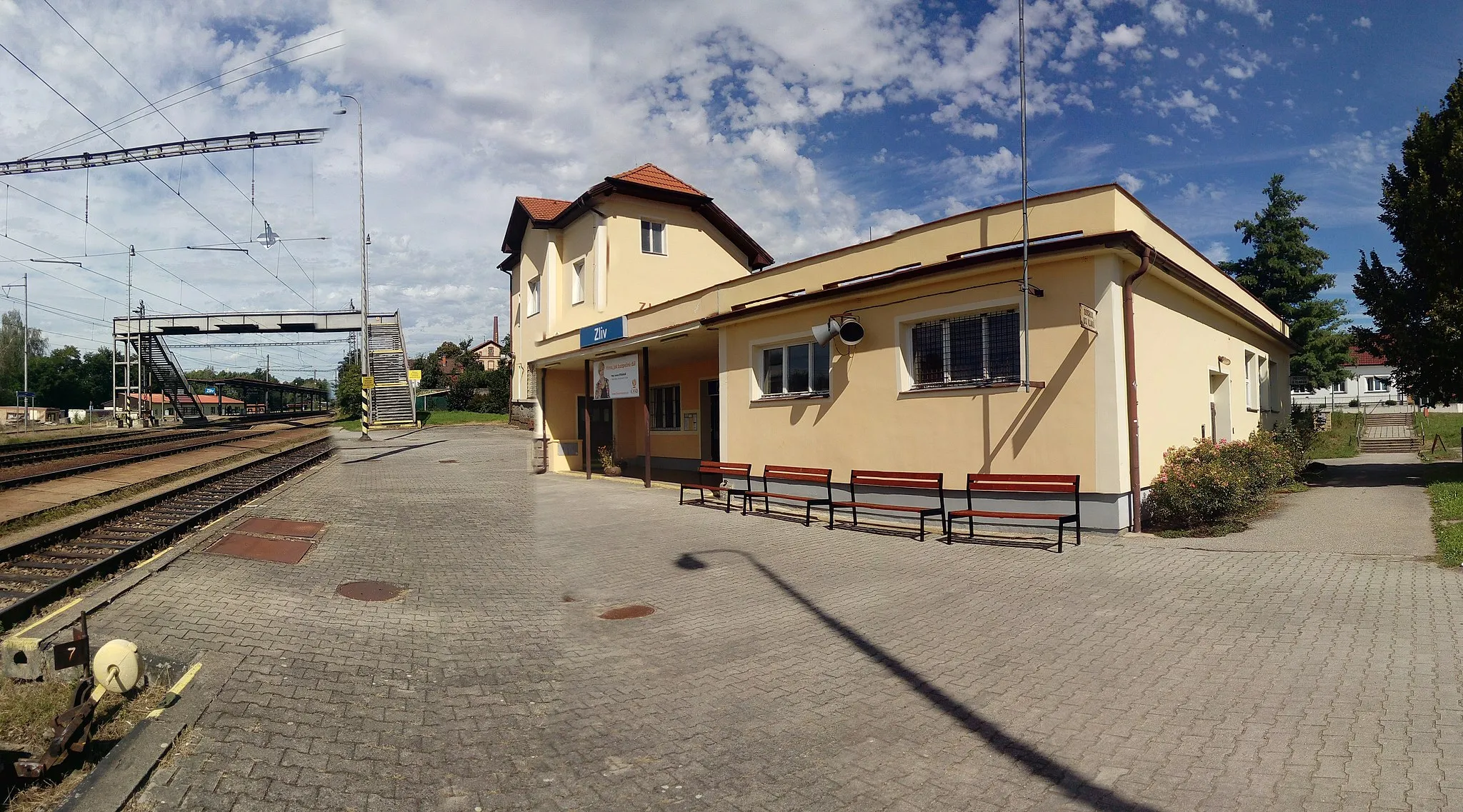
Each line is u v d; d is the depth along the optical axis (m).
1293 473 14.38
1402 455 25.81
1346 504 11.80
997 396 10.62
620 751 4.15
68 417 63.22
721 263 22.91
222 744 4.04
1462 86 15.01
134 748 3.84
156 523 10.47
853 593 7.57
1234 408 15.88
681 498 14.45
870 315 12.20
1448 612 5.87
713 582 8.20
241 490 14.14
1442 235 14.83
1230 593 6.79
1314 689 4.57
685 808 3.54
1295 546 8.62
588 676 5.34
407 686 5.09
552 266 22.61
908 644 5.90
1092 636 5.87
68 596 7.02
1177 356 12.09
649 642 6.14
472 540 10.63
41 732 4.04
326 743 4.15
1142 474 10.39
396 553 9.62
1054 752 3.99
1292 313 33.16
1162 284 11.59
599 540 10.68
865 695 4.91
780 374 14.16
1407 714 4.12
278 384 67.06
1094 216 10.05
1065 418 9.98
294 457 23.06
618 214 20.78
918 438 11.52
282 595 7.27
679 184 22.25
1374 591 6.57
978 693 4.85
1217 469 9.92
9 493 12.66
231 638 5.81
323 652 5.64
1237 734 4.05
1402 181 15.98
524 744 4.23
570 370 23.00
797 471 12.45
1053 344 10.10
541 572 8.69
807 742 4.23
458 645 6.03
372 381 33.78
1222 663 5.11
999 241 10.84
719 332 15.55
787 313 13.62
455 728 4.43
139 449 22.73
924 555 9.23
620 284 20.73
